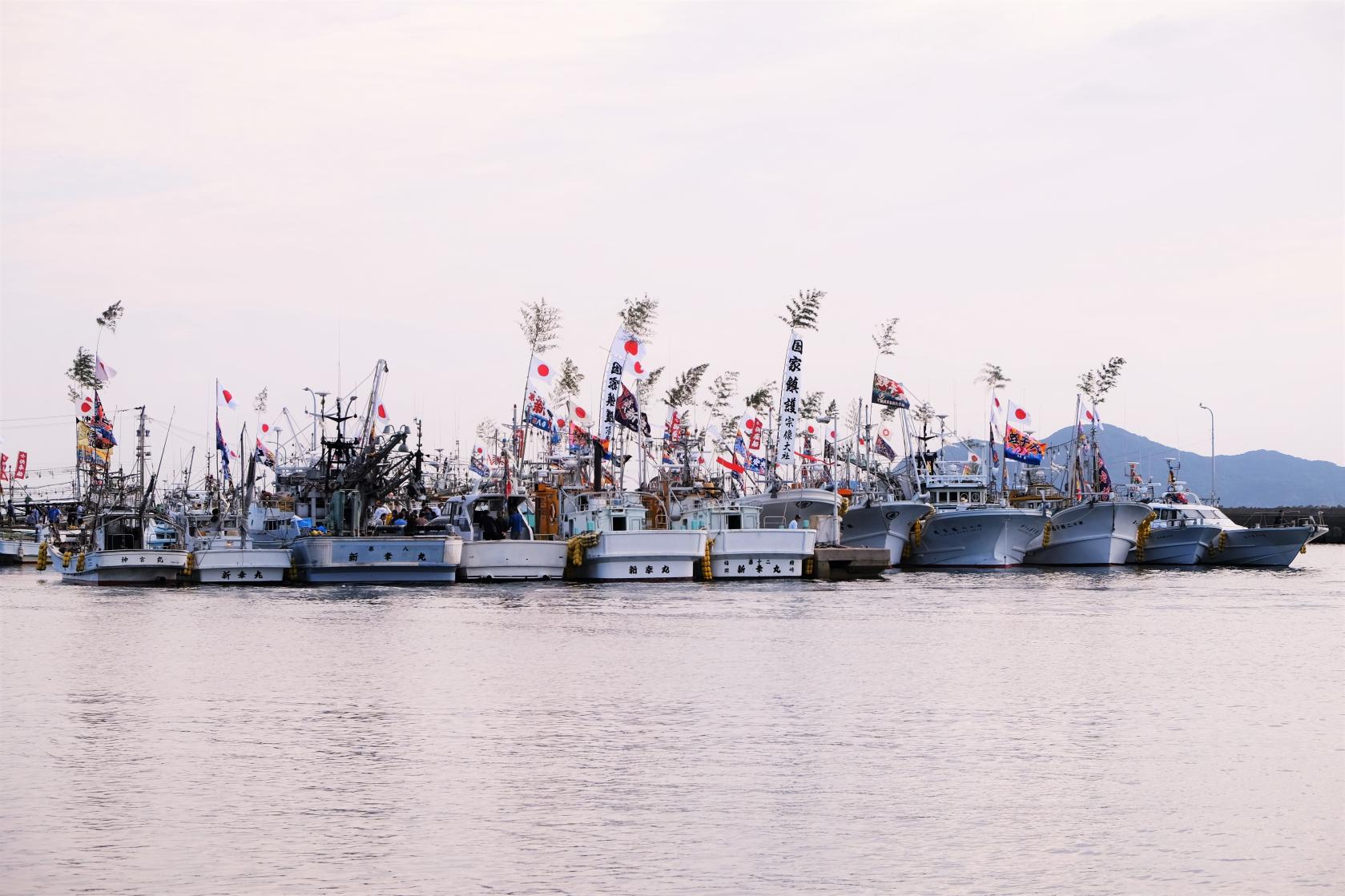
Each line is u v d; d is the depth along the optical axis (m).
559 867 33.41
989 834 36.22
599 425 136.50
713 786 41.06
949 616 88.44
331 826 36.84
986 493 147.75
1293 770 43.38
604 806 38.81
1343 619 87.56
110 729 49.53
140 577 120.94
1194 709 53.94
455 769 43.06
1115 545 144.25
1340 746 46.91
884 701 55.12
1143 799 39.69
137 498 136.12
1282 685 59.78
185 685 59.31
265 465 147.38
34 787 40.84
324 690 57.94
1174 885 32.44
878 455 168.88
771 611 91.69
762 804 39.03
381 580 116.44
